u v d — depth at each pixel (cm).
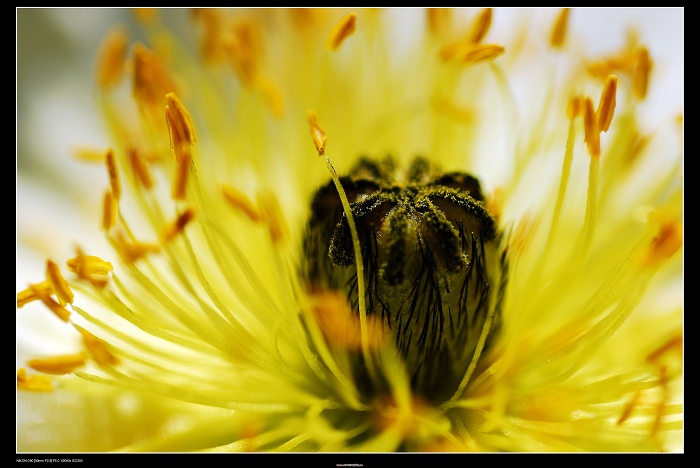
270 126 9
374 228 8
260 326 9
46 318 9
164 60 9
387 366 8
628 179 9
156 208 8
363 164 8
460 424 8
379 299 8
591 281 9
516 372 8
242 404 8
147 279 8
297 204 9
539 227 9
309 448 8
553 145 9
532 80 10
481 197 8
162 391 8
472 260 8
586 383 8
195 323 8
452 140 9
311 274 8
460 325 8
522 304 8
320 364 8
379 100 10
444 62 9
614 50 9
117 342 9
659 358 8
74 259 8
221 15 9
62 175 9
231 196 9
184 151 8
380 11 9
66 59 10
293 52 10
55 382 8
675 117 9
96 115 9
